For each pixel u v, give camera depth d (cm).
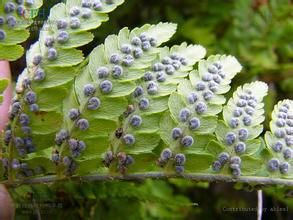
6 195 5
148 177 5
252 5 11
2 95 5
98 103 5
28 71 5
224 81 5
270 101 10
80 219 6
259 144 5
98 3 5
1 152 5
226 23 11
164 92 5
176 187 9
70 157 5
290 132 5
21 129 5
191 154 5
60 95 5
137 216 7
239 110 5
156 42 5
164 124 5
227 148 5
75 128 5
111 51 5
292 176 5
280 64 11
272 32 10
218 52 10
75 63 5
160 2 11
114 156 5
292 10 11
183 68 5
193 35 10
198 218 9
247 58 10
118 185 6
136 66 5
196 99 5
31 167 5
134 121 5
